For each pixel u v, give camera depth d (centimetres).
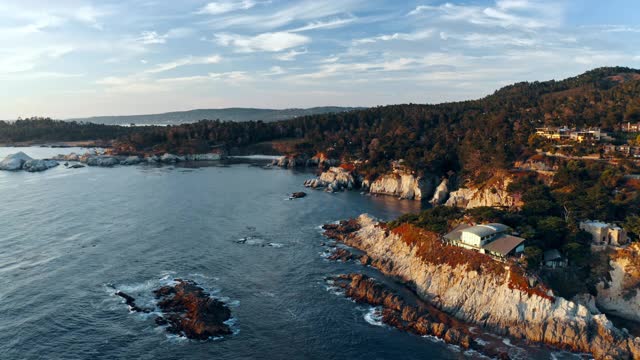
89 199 17638
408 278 9725
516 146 17788
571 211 10362
